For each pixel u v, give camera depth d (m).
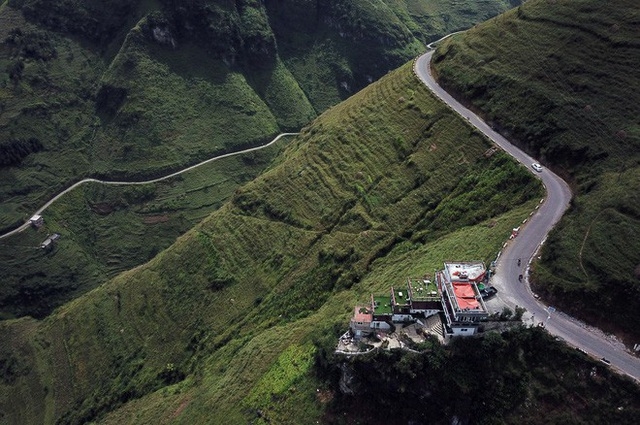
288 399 74.44
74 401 115.44
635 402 60.41
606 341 65.75
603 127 94.56
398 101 130.50
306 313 100.25
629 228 72.62
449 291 67.38
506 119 109.44
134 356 117.19
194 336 112.38
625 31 105.06
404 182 112.88
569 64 107.94
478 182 102.19
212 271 123.31
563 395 62.62
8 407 123.25
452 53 133.00
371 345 68.25
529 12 124.62
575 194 88.88
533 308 70.50
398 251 100.25
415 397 65.38
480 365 64.94
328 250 108.81
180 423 85.19
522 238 82.44
